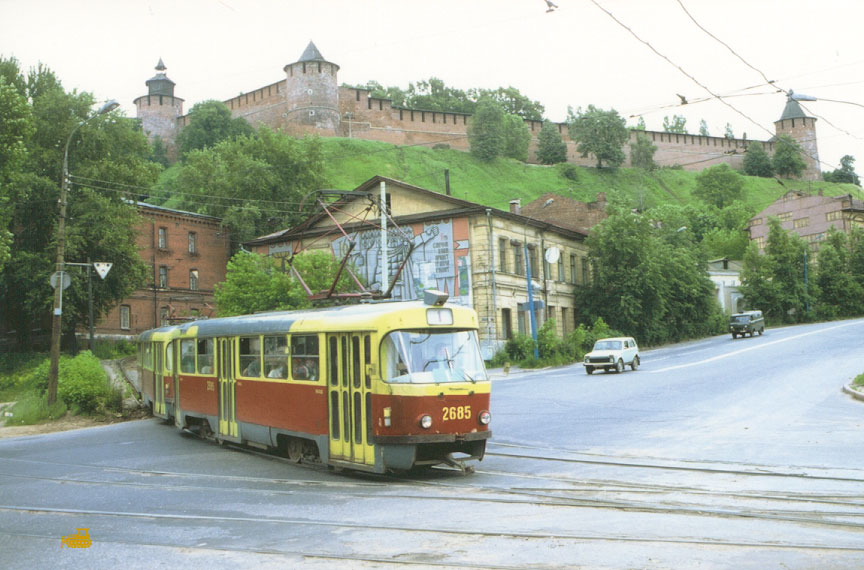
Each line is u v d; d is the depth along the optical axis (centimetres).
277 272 4062
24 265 4572
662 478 1177
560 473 1255
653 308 5694
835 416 1884
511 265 4981
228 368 1689
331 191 2394
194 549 816
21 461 1648
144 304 5928
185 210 7406
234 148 7706
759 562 699
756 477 1158
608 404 2380
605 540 793
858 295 8319
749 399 2356
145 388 2452
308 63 12500
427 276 4884
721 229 12144
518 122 15388
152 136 13050
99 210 4725
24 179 4388
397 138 13712
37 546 860
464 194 12762
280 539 848
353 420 1257
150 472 1411
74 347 5081
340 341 1299
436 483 1187
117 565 768
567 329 5662
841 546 745
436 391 1207
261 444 1550
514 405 2461
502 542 800
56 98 4797
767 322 7919
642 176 15600
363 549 791
